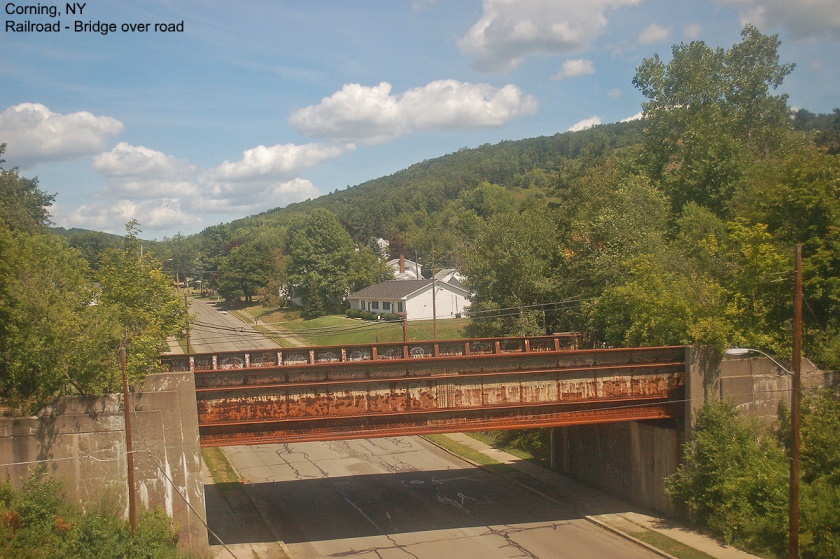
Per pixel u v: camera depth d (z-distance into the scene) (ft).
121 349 62.85
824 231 96.07
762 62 164.04
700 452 79.25
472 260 143.84
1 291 67.97
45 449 63.67
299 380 71.77
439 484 101.19
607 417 81.35
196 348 222.89
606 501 90.79
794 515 58.18
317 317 286.87
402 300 244.42
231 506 90.07
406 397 74.59
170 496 66.23
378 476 106.22
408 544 75.66
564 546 74.49
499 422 78.02
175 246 558.56
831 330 93.04
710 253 104.47
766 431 82.79
